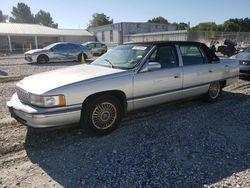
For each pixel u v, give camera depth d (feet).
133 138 13.19
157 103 15.35
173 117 16.29
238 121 15.57
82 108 12.48
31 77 14.05
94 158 11.21
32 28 132.98
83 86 12.07
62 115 11.65
